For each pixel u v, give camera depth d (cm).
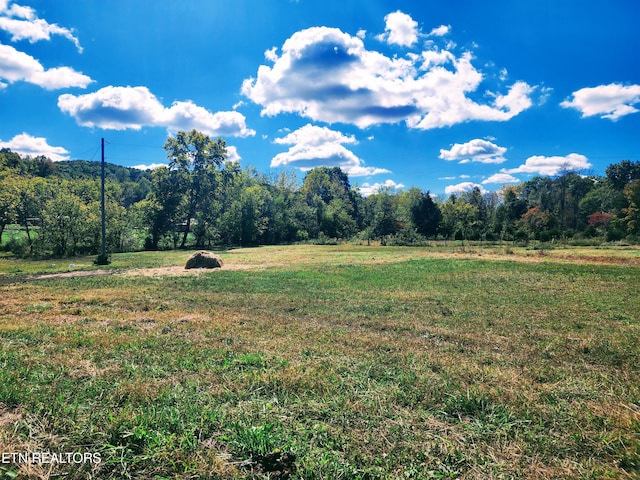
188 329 805
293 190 8538
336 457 322
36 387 453
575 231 5500
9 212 3962
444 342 752
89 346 650
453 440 356
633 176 7262
